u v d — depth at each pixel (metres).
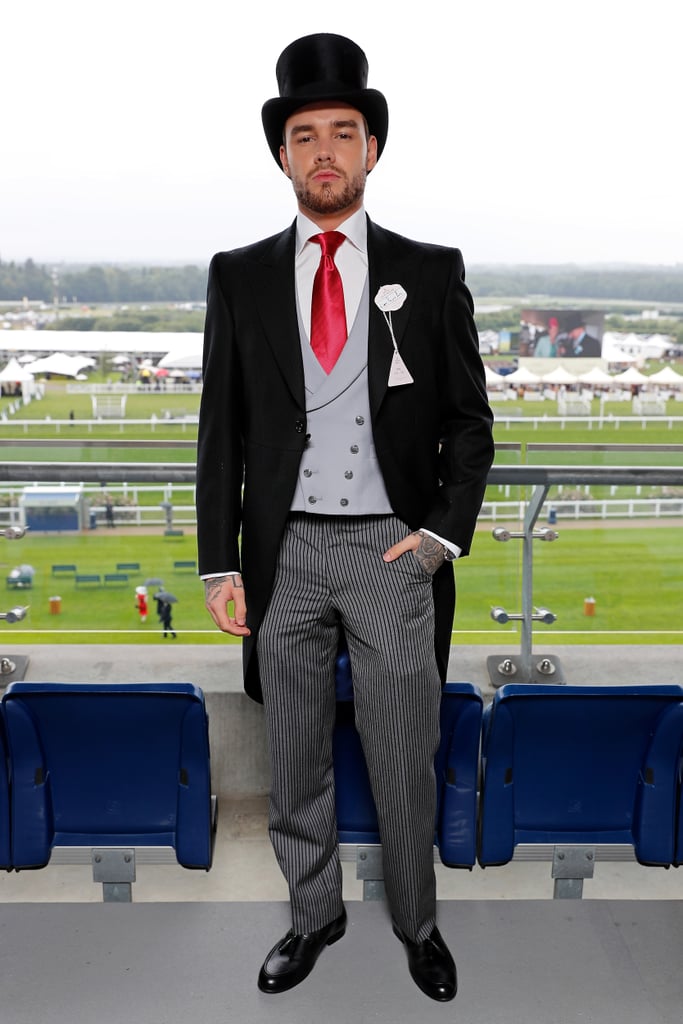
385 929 1.63
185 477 2.40
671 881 1.96
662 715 1.60
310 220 1.50
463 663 2.51
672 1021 1.40
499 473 2.33
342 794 1.71
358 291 1.50
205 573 1.53
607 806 1.69
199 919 1.65
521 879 2.00
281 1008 1.43
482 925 1.63
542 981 1.49
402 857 1.49
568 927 1.63
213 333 1.52
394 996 1.46
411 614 1.47
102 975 1.50
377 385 1.46
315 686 1.52
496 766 1.64
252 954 1.56
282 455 1.48
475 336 1.53
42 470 2.38
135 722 1.59
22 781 1.62
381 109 1.48
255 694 1.61
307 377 1.49
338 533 1.50
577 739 1.63
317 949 1.54
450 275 1.50
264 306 1.49
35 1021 1.39
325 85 1.44
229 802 2.25
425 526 1.49
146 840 1.68
